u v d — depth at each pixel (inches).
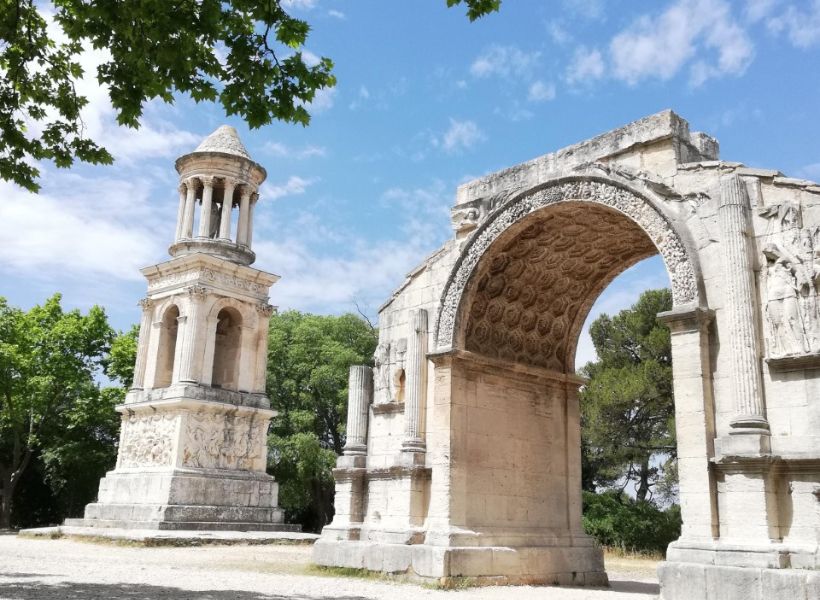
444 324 861.8
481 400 865.5
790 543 582.2
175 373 1631.4
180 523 1430.9
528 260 885.8
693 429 637.9
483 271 857.5
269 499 1659.7
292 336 2251.5
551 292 938.7
